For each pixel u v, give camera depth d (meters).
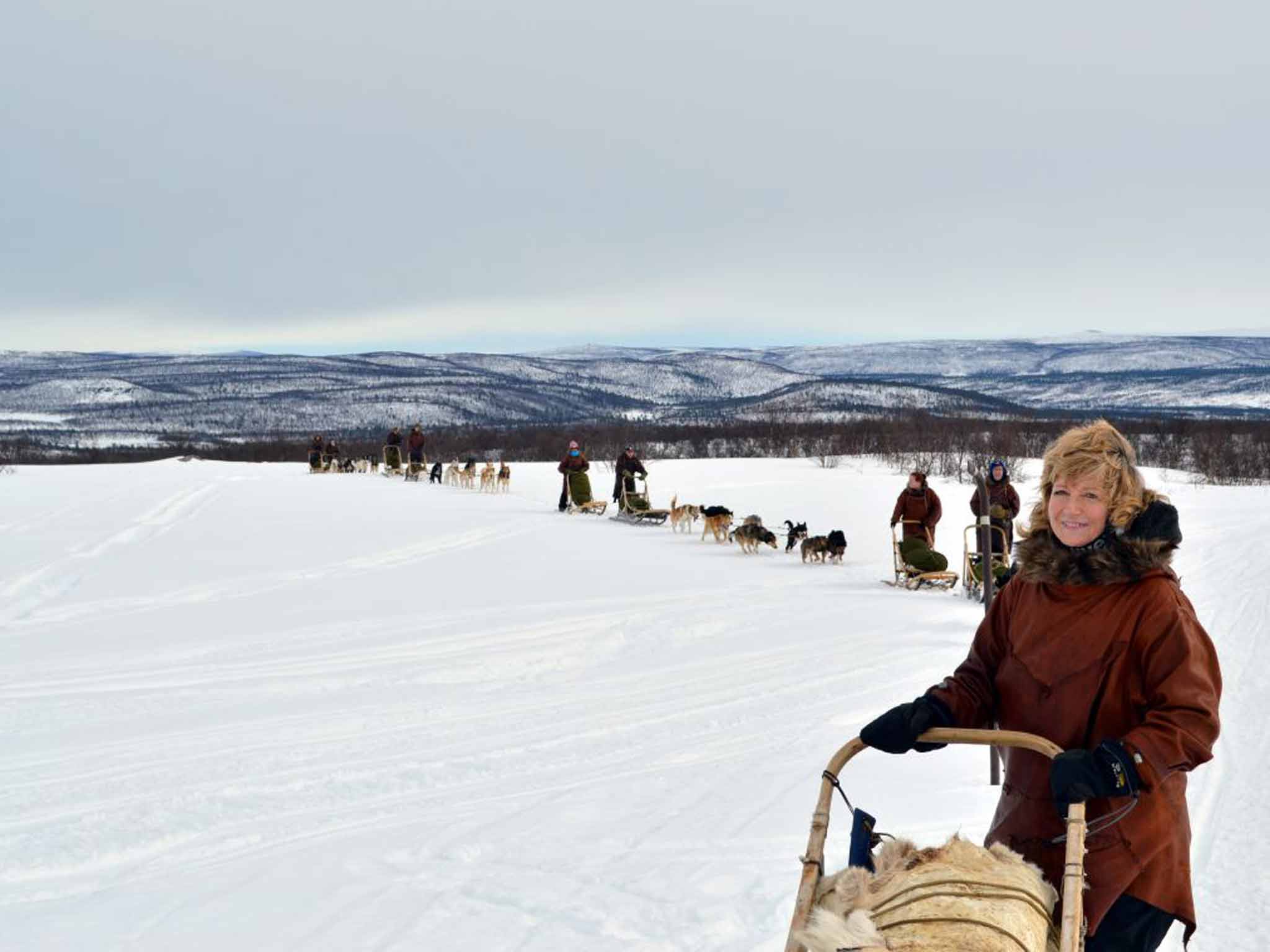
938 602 15.88
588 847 6.14
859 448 59.91
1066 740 3.24
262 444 110.00
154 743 8.60
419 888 5.55
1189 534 26.11
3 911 5.38
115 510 28.36
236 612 14.53
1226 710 9.36
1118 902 3.13
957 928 2.69
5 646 12.44
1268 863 5.93
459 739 8.76
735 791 7.20
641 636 13.16
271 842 6.39
